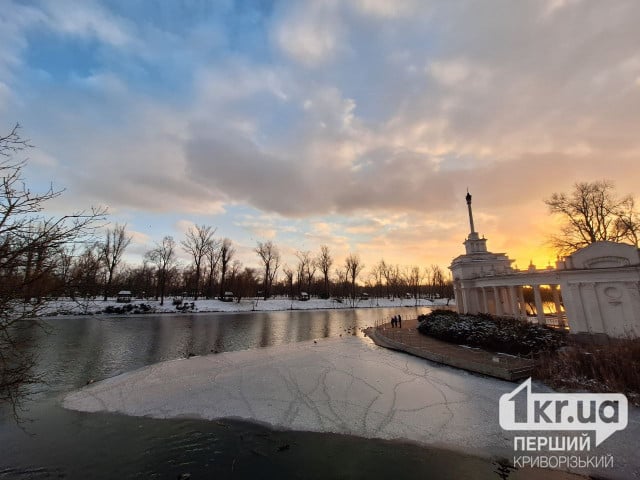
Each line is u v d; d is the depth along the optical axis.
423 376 19.05
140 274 76.38
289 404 15.20
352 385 17.55
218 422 13.55
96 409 14.72
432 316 36.66
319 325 45.56
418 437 12.35
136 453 11.23
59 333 32.94
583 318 22.34
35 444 11.73
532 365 18.45
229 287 79.56
